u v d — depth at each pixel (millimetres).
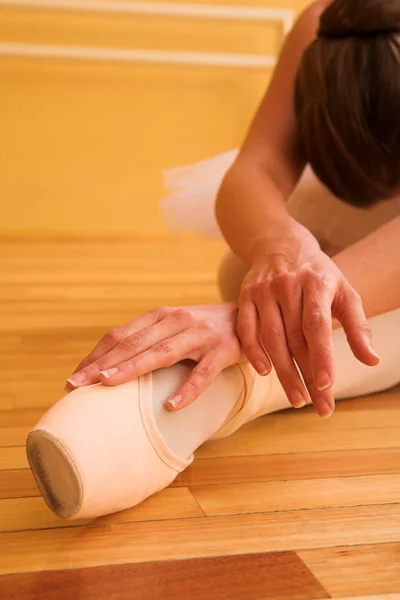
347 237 903
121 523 549
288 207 981
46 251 1907
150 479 560
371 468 656
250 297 620
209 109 2174
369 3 701
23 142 2080
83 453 502
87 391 549
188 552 507
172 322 606
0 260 1764
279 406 762
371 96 683
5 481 616
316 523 553
